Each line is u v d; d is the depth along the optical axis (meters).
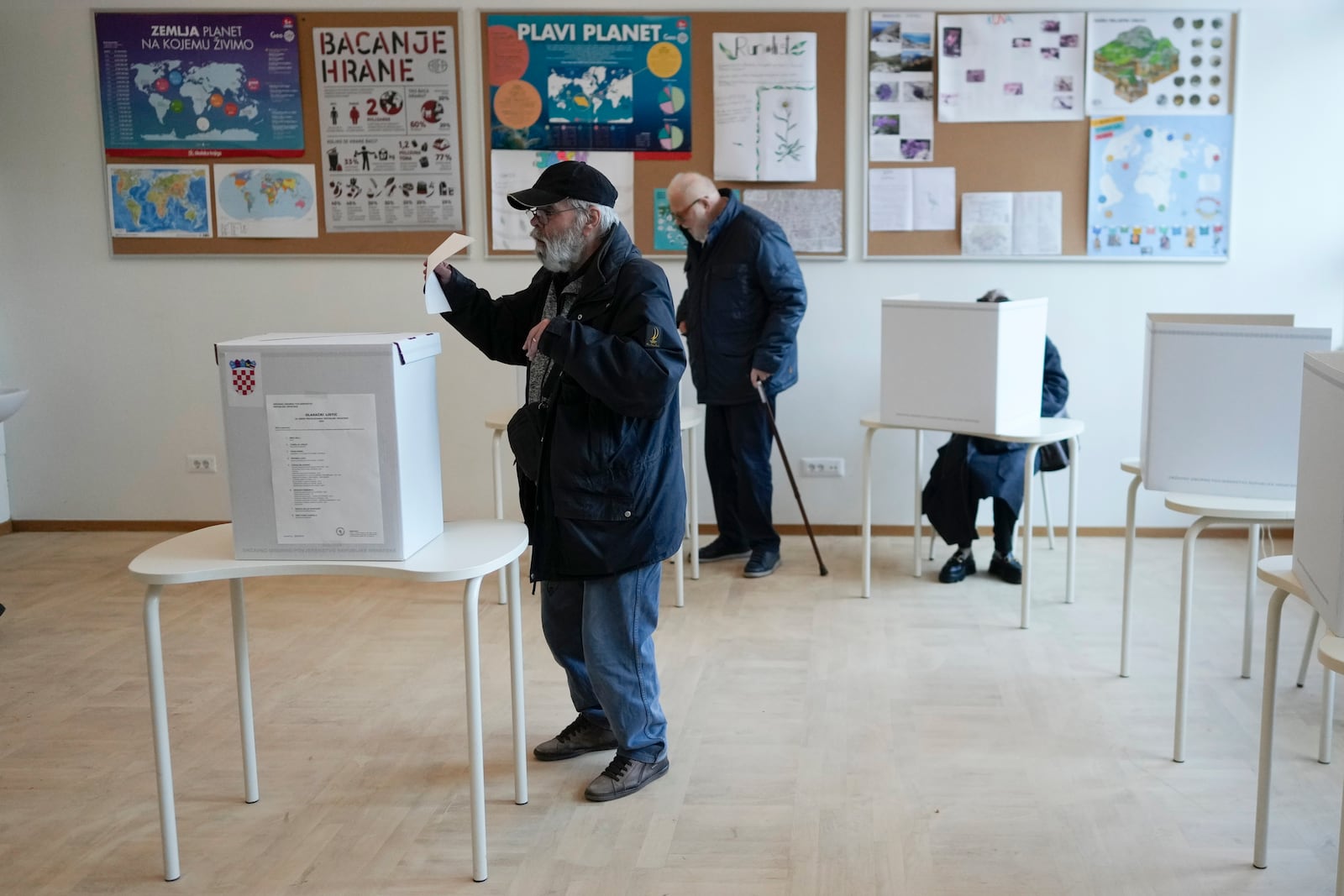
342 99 4.98
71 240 5.14
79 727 3.14
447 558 2.25
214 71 4.98
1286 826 2.52
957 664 3.54
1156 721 3.10
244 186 5.05
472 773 2.31
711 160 4.93
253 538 2.25
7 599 4.32
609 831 2.54
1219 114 4.80
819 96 4.86
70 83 5.04
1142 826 2.53
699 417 4.29
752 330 4.42
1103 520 5.07
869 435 4.14
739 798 2.68
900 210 4.91
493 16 4.89
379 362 2.17
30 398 5.25
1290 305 4.88
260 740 3.05
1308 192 4.82
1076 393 4.99
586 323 2.46
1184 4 4.75
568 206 2.42
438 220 5.03
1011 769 2.82
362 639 3.84
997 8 4.79
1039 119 4.83
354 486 2.21
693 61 4.88
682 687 3.38
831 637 3.81
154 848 2.50
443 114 4.96
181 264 5.12
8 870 2.41
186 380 5.20
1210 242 4.86
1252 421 2.68
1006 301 4.00
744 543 4.76
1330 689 2.81
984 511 5.11
